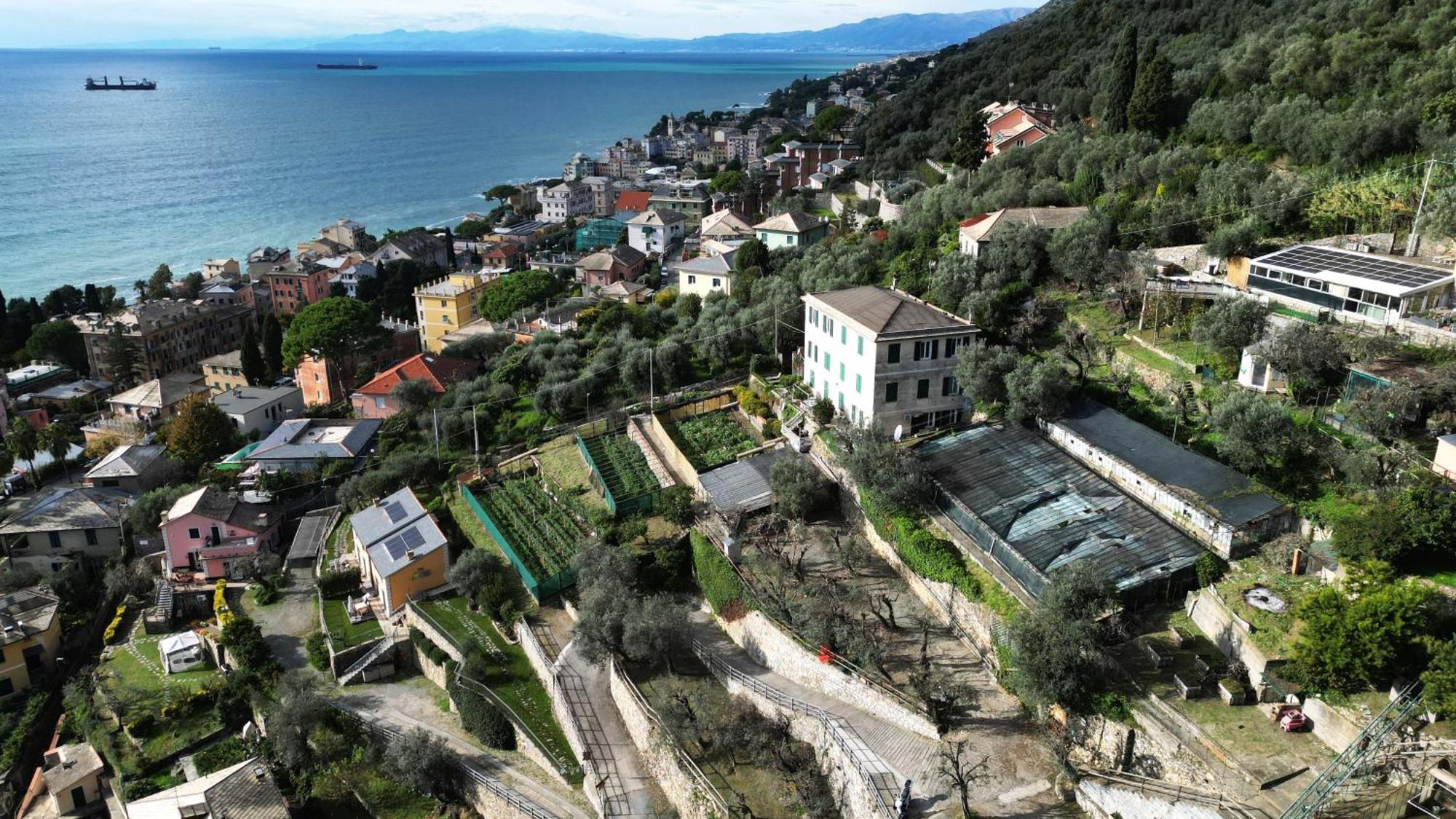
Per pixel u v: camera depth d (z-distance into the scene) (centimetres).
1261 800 3244
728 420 7744
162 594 7569
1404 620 3331
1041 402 5716
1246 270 6800
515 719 5478
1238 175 8112
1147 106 10612
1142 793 3509
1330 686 3469
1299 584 4175
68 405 13450
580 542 6725
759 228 13838
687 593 6069
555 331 11638
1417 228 6462
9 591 7688
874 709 4459
